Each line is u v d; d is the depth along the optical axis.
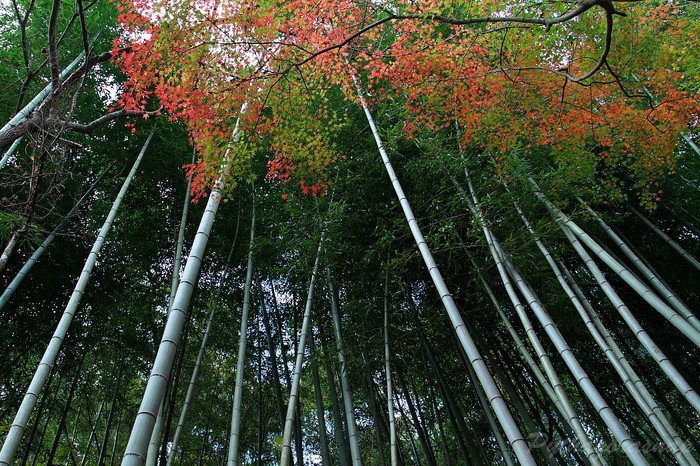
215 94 3.77
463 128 5.52
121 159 6.70
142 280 7.56
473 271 5.22
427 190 5.49
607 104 4.70
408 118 5.13
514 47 4.13
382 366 6.17
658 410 3.65
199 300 7.60
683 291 7.30
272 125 4.24
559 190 4.96
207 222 3.19
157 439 4.06
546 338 7.04
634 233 7.52
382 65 4.41
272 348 6.79
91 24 6.17
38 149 4.11
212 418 8.71
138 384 8.68
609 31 1.99
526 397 6.73
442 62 4.28
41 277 6.14
